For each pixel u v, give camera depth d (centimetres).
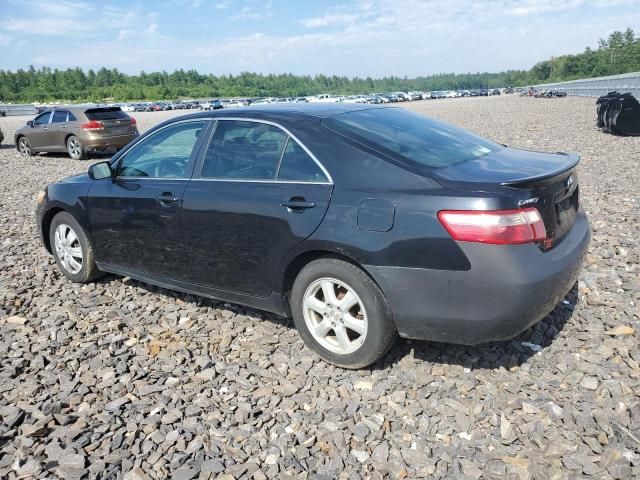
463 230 296
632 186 856
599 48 13588
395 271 315
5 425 312
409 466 271
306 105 422
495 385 331
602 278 478
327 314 353
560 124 2116
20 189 1127
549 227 319
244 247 379
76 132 1603
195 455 283
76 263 526
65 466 277
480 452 277
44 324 445
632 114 1548
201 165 414
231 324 429
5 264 605
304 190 350
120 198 458
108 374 364
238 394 337
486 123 2384
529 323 312
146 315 455
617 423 291
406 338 348
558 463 266
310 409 318
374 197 322
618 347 365
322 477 265
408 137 371
